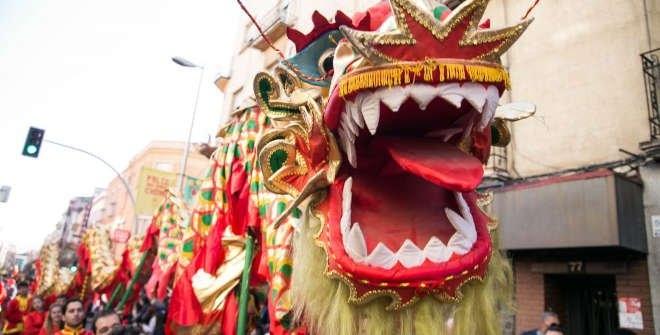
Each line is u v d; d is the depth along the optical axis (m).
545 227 5.59
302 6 10.67
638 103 5.64
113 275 5.38
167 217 3.27
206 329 1.96
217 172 2.16
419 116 1.20
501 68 1.08
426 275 1.12
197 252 2.09
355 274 1.16
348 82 1.11
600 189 5.20
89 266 6.10
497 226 1.52
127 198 31.39
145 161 29.23
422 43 1.04
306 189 1.39
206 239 2.08
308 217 1.47
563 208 5.48
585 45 6.24
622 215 5.07
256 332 2.97
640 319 5.12
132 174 31.66
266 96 1.70
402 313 1.18
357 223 1.20
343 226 1.24
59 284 7.44
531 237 5.71
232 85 13.52
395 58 1.04
